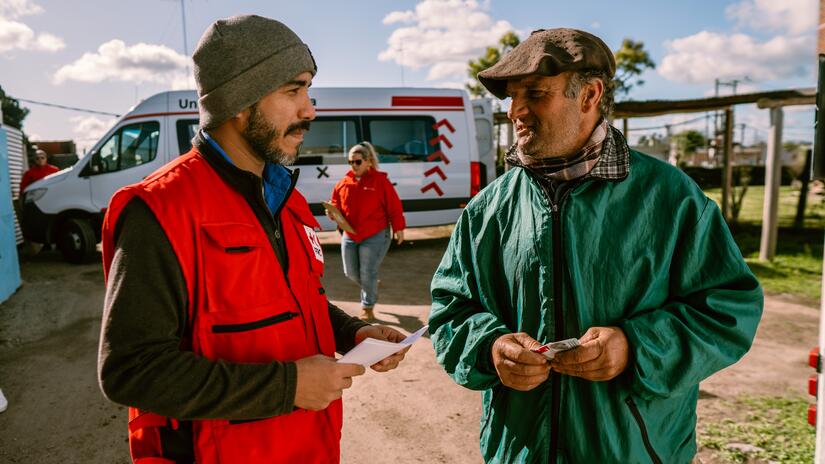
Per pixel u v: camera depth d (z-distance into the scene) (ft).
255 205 3.90
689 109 32.35
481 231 5.09
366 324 4.92
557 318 4.48
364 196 17.07
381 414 11.67
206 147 3.84
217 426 3.56
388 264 28.32
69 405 12.23
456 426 11.18
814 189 34.78
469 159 31.01
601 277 4.39
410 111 30.32
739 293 4.31
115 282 3.27
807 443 9.92
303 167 29.27
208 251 3.53
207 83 3.77
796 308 19.25
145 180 3.63
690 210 4.37
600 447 4.32
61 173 28.37
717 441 10.05
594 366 3.99
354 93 29.91
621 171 4.45
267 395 3.38
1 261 20.80
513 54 4.55
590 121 4.48
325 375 3.54
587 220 4.43
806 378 13.03
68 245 27.84
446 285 5.33
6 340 16.60
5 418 11.64
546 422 4.53
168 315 3.34
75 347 15.97
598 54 4.35
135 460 3.74
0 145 21.30
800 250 29.19
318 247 4.56
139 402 3.23
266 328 3.67
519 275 4.71
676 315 4.30
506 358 4.23
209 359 3.40
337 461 4.19
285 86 3.87
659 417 4.43
